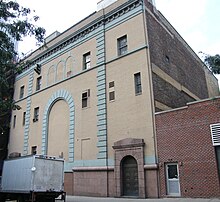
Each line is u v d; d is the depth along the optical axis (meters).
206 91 34.38
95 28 25.98
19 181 16.98
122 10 23.91
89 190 21.77
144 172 18.80
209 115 16.94
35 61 33.06
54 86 28.98
